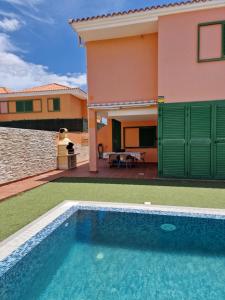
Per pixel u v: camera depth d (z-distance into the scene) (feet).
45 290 12.59
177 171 35.06
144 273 14.02
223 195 25.54
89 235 18.93
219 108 33.14
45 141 43.47
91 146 43.11
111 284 13.08
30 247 15.14
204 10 32.86
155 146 61.05
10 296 12.14
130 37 39.88
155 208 21.22
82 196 25.96
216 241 18.22
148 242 17.84
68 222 20.17
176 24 33.99
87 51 41.60
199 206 21.84
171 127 34.91
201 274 13.94
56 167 47.70
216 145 33.42
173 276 13.76
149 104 37.86
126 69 40.27
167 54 34.55
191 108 34.06
